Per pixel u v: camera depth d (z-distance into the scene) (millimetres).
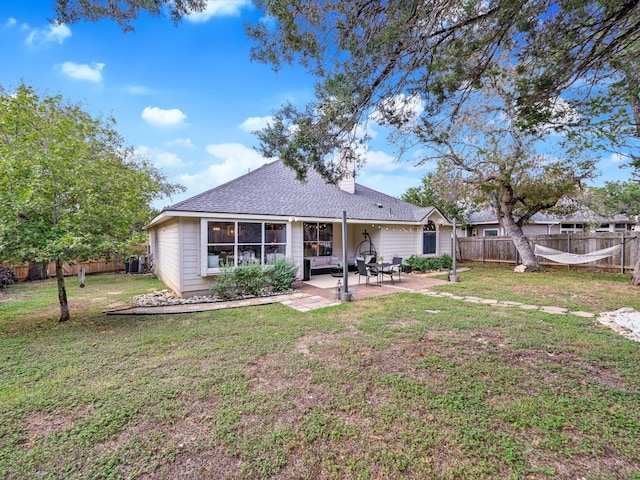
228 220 8711
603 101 4352
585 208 13547
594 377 3320
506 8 2916
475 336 4695
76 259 5820
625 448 2211
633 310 5773
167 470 2080
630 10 2824
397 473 2025
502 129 9086
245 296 8078
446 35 3291
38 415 2723
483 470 2031
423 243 14211
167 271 10492
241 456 2199
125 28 3312
